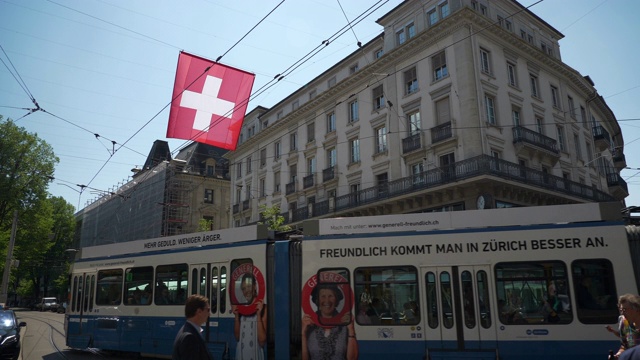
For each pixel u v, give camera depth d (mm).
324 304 9164
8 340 11516
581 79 31719
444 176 23203
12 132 42156
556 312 8234
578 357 8000
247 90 13422
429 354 8492
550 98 28672
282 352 9312
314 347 9039
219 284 10516
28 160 42375
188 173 49781
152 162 56062
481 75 23875
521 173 23453
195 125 12609
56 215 61875
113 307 12625
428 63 25594
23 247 42531
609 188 34406
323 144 33250
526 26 28578
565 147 28922
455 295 8648
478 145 22594
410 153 25734
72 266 14281
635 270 8211
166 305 11422
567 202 26375
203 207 50062
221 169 53344
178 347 4031
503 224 8844
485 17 24344
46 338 18969
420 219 9242
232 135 13125
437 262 8867
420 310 8719
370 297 9016
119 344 12211
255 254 10141
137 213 48656
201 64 12859
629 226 8539
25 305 69562
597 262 8297
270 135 39906
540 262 8492
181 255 11414
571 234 8500
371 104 29297
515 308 8398
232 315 10117
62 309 48188
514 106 25625
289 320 9438
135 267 12375
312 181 33750
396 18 28266
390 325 8781
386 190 26547
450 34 24516
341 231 9484
